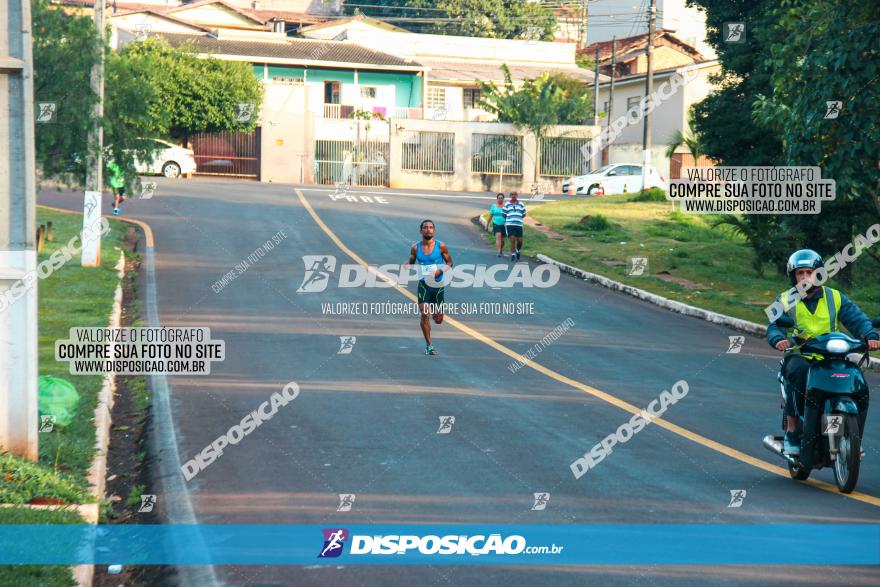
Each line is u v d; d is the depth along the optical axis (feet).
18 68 32.09
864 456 36.40
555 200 172.35
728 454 36.35
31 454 32.30
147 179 167.94
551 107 210.38
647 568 24.32
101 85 85.25
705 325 71.10
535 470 33.81
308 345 59.31
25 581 22.38
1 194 32.01
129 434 39.93
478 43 271.08
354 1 328.70
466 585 23.52
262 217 127.13
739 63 120.37
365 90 234.79
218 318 67.97
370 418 41.68
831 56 60.64
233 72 197.47
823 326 31.94
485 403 44.80
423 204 154.92
